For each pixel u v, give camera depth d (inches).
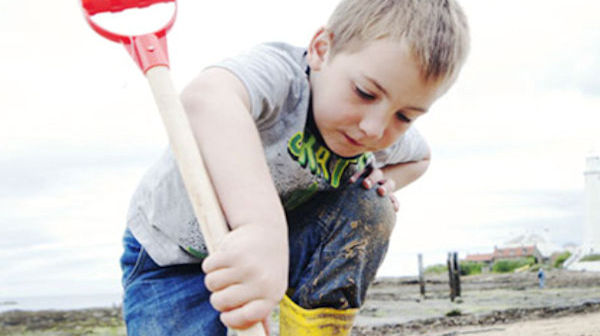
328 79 48.8
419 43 45.1
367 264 54.2
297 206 55.5
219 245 38.5
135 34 42.4
